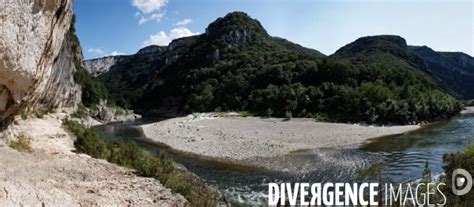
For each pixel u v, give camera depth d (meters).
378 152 28.97
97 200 9.48
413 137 37.66
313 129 42.06
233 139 34.94
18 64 9.35
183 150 31.08
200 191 15.57
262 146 31.08
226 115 66.81
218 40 120.38
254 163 25.25
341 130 41.69
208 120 55.31
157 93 116.31
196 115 70.75
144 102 117.94
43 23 10.72
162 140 37.69
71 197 9.05
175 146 33.31
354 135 38.25
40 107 23.91
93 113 66.88
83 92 68.62
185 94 99.50
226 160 26.48
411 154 27.98
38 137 16.44
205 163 25.78
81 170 12.27
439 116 59.94
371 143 33.50
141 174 13.67
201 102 87.31
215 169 23.80
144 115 95.69
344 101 58.75
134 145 18.38
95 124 58.47
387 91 57.94
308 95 63.50
